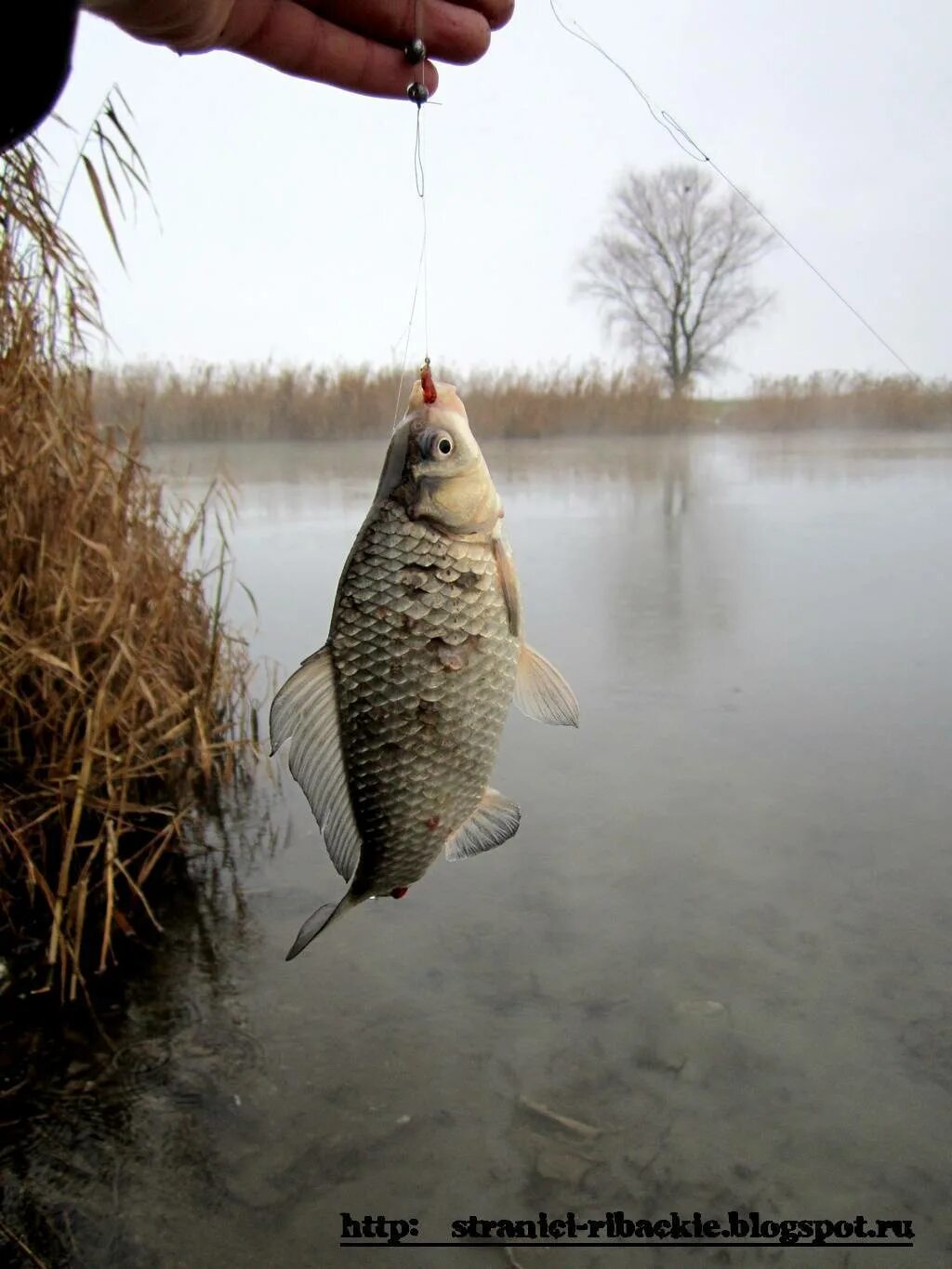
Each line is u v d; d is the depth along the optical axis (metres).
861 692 1.12
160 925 0.71
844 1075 0.55
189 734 0.90
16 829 0.67
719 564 1.83
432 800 0.39
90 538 0.85
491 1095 0.54
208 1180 0.50
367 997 0.63
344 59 0.40
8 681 0.73
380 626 0.38
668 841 0.80
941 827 0.80
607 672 1.21
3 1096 0.55
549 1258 0.45
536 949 0.67
